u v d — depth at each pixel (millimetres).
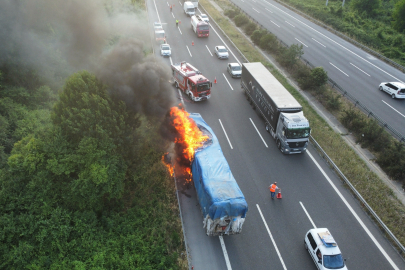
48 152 15016
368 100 29688
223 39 44344
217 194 15367
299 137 21891
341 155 22547
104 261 13898
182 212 17812
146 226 16344
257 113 27938
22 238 14016
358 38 44656
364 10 56250
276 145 23938
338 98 29000
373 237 16672
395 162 21016
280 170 21406
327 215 17969
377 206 18375
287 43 42188
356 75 34562
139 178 19453
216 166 17406
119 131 16828
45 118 20156
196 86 27672
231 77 34188
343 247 16078
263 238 16500
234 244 16125
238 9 55000
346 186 20078
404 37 46844
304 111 27766
